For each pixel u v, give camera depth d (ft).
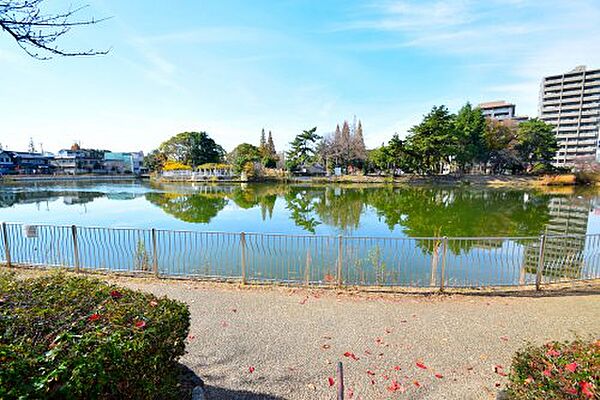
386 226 55.21
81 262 29.78
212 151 236.02
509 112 285.64
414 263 29.81
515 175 158.92
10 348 5.35
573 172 151.74
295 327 14.85
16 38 7.23
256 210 74.54
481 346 13.30
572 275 25.67
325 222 58.70
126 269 25.13
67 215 65.77
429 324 15.23
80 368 5.19
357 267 27.61
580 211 73.61
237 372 11.41
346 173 195.62
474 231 51.42
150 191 126.11
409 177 163.53
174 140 231.71
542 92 269.03
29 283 9.02
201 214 67.92
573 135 253.24
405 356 12.54
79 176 206.69
